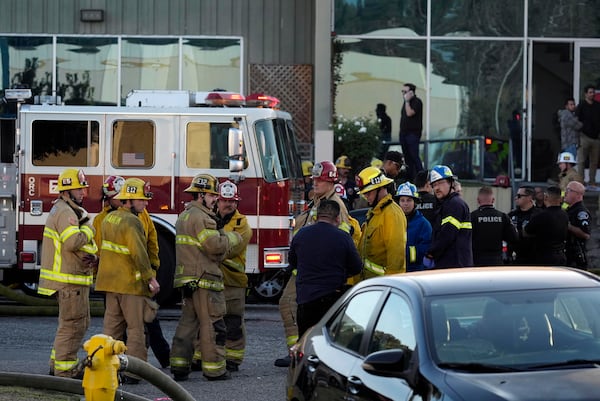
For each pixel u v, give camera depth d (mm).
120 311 27109
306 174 45844
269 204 39125
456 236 28125
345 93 57844
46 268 26828
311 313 25000
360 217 41125
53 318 39344
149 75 56781
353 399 15836
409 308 15805
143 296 26891
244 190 39156
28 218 39594
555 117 58188
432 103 58125
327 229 25109
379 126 55906
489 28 58188
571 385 13938
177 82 56781
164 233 39469
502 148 58312
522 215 36438
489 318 15523
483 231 31125
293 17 56781
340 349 17172
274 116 39594
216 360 27312
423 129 58062
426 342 14984
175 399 15352
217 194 27375
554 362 14930
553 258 33531
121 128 39688
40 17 56250
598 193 52938
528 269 17469
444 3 58125
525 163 58312
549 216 33219
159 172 39562
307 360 18000
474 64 58281
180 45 56688
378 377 15359
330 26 54344
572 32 58719
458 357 14844
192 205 27172
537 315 15672
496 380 14203
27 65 56344
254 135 39188
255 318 38750
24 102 39812
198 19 56719
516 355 15008
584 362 14977
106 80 56656
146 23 56656
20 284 42906
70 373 26797
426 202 33438
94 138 39719
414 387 14555
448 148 56281
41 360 30484
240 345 28953
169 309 41219
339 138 53438
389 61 57969
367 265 27125
